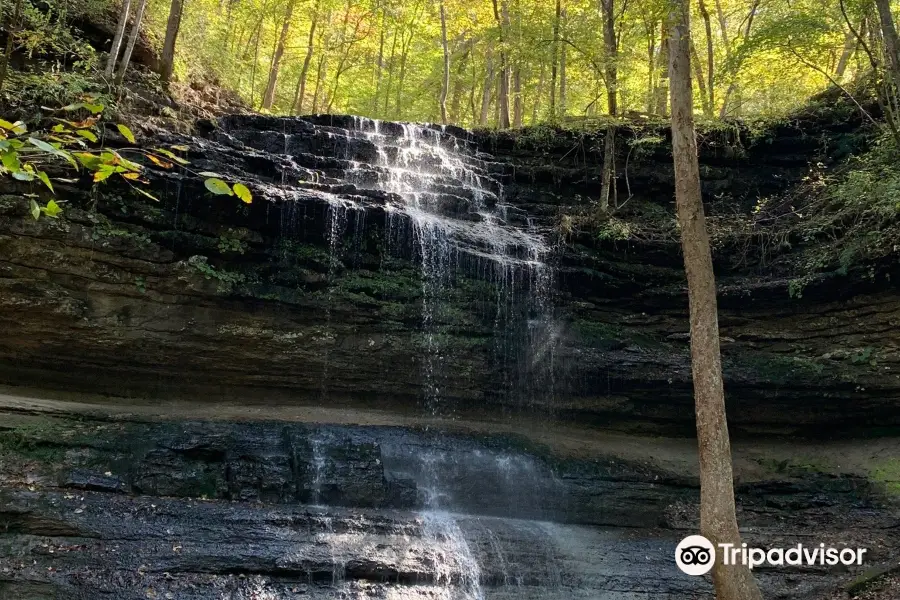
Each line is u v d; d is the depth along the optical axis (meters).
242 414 11.57
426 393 13.14
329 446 10.80
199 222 11.62
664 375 13.46
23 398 10.21
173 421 10.37
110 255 10.90
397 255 13.10
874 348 12.76
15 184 10.28
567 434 13.62
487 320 13.51
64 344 10.81
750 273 14.53
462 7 24.91
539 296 14.02
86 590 7.27
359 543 8.74
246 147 14.18
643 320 14.36
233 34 22.73
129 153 11.45
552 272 14.14
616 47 15.77
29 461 8.66
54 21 13.06
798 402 13.24
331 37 25.55
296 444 10.59
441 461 11.38
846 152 15.88
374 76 27.83
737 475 12.44
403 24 25.42
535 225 15.72
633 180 16.83
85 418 9.82
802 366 13.12
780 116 16.73
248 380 12.13
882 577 9.48
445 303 13.27
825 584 9.63
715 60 22.05
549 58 17.42
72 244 10.62
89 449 9.12
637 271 14.44
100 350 11.02
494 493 11.16
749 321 14.01
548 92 23.59
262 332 11.98
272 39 25.47
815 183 15.43
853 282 13.06
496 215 15.74
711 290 8.09
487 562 9.14
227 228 11.80
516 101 21.69
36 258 10.41
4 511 7.74
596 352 13.72
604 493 11.59
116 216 11.05
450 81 27.73
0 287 10.21
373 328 12.79
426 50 27.70
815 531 10.94
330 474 10.21
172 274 11.34
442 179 15.70
